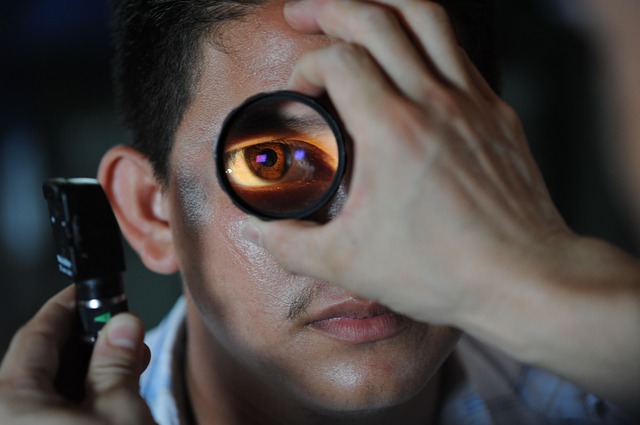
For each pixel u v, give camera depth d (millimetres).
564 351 519
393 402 591
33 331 542
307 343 592
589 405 725
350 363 589
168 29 607
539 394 733
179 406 698
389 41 525
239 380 645
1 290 1332
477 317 522
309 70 528
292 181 554
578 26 1048
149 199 664
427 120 514
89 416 522
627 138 1017
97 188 549
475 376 734
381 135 509
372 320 585
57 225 546
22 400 524
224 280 602
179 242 622
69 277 550
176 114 611
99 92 1326
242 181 557
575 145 1105
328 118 540
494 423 712
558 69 1104
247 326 602
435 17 538
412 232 511
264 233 535
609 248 528
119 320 542
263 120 554
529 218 523
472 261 513
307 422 640
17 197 1324
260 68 579
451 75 534
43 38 1291
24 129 1312
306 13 555
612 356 514
